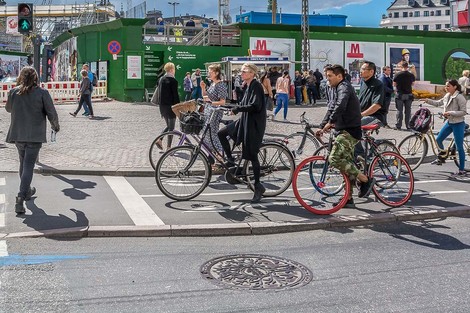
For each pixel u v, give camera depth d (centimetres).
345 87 706
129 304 435
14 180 929
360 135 721
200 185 802
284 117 1848
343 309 429
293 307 432
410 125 1050
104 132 1528
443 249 588
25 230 636
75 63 3344
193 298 448
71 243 600
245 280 491
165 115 1134
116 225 654
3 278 487
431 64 3434
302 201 725
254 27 3038
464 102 977
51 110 716
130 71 2828
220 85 1005
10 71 5056
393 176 775
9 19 6144
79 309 423
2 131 1521
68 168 1004
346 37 3219
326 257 559
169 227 639
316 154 826
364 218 692
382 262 544
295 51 3122
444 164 1138
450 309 430
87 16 4278
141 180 953
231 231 642
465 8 3825
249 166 799
